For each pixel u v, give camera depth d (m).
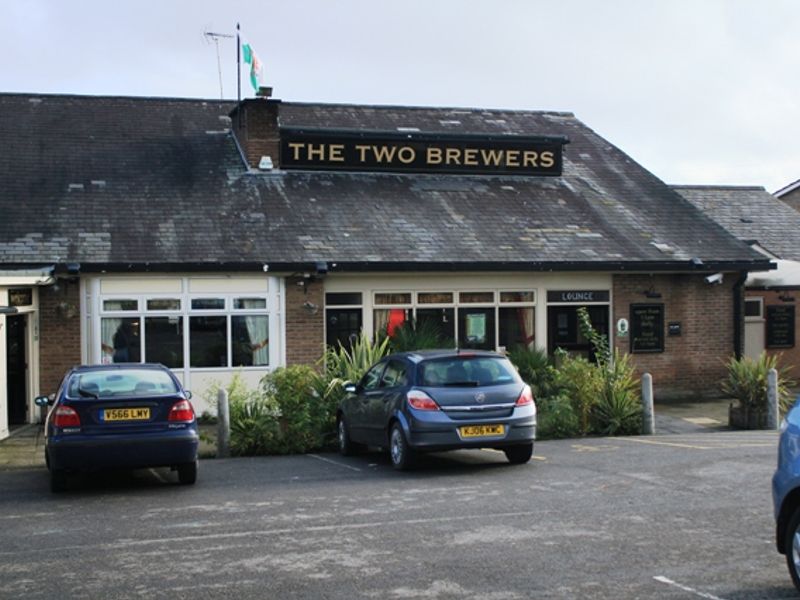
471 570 7.08
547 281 21.17
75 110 23.69
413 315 20.33
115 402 11.07
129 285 18.66
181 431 11.23
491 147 24.09
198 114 24.67
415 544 7.94
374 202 21.89
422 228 21.02
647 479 11.00
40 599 6.54
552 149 24.50
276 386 15.61
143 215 19.94
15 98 23.69
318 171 22.89
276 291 19.39
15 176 20.59
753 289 24.64
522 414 12.41
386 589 6.62
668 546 7.70
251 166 22.39
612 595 6.38
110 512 9.78
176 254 18.77
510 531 8.37
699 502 9.52
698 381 22.17
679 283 22.05
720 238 22.53
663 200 24.12
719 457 12.71
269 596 6.50
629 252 21.27
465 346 20.66
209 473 12.68
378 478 11.84
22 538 8.52
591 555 7.45
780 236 27.17
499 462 13.04
